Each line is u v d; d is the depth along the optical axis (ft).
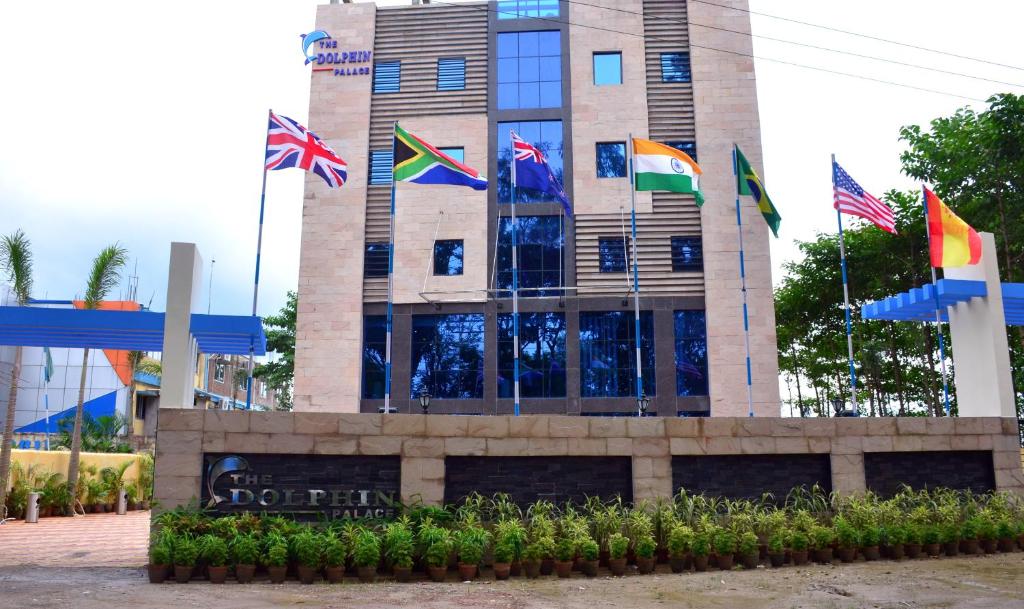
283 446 49.47
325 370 112.27
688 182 81.25
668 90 118.11
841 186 81.97
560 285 113.60
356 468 50.29
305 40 121.29
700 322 112.27
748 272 111.65
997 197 110.01
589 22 120.57
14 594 39.14
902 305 71.67
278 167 72.79
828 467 56.13
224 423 49.34
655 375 109.91
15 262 91.20
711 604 37.55
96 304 99.45
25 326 57.06
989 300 65.77
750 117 115.96
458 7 122.62
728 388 108.47
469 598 38.58
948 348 134.00
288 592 40.14
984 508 57.93
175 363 53.06
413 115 119.34
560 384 111.04
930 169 118.11
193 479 48.57
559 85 119.34
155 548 43.34
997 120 105.09
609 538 47.19
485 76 119.96
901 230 122.93
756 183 90.02
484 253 114.32
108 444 140.46
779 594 40.01
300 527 46.39
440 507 49.21
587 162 116.06
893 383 149.79
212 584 42.86
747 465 54.85
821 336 150.20
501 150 117.91
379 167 118.52
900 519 53.88
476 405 110.63
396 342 113.09
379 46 122.21
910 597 39.01
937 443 58.65
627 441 52.65
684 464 53.72
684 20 120.37
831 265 136.67
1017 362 117.70
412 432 50.57
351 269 114.73
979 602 37.70
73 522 93.50
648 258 112.98
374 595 39.29
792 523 52.01
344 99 119.85
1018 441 61.26
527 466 51.93
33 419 172.86
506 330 112.98
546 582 43.68
